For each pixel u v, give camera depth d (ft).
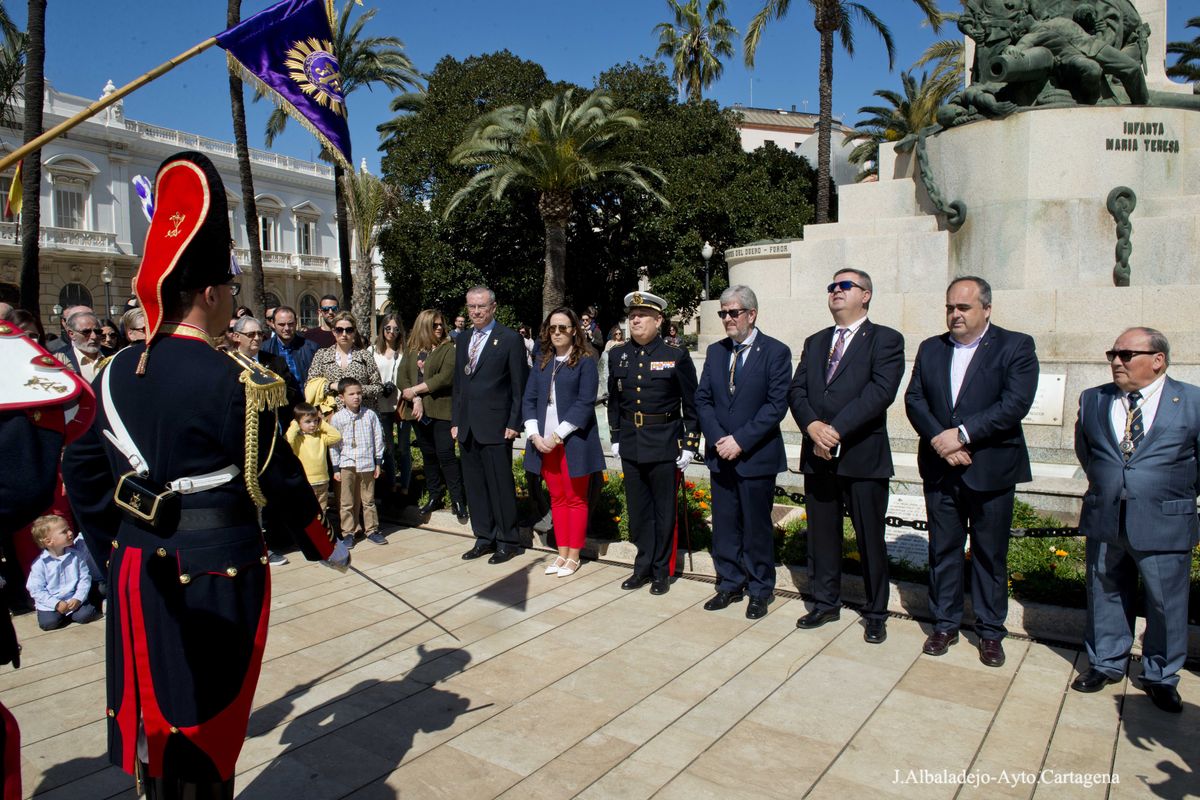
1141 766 10.41
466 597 17.26
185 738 7.49
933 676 13.14
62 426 7.14
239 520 8.01
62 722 12.09
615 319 93.50
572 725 11.64
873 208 32.42
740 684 12.90
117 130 109.60
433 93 87.71
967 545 17.46
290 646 14.71
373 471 21.74
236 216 127.95
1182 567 11.76
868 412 14.14
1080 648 14.19
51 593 15.84
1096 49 27.09
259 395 7.92
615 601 16.90
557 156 66.90
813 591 15.58
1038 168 26.61
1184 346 22.02
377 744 11.18
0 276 101.86
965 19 28.73
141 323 18.72
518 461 26.45
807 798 9.81
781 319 29.01
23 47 52.44
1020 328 24.16
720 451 15.75
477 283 83.61
